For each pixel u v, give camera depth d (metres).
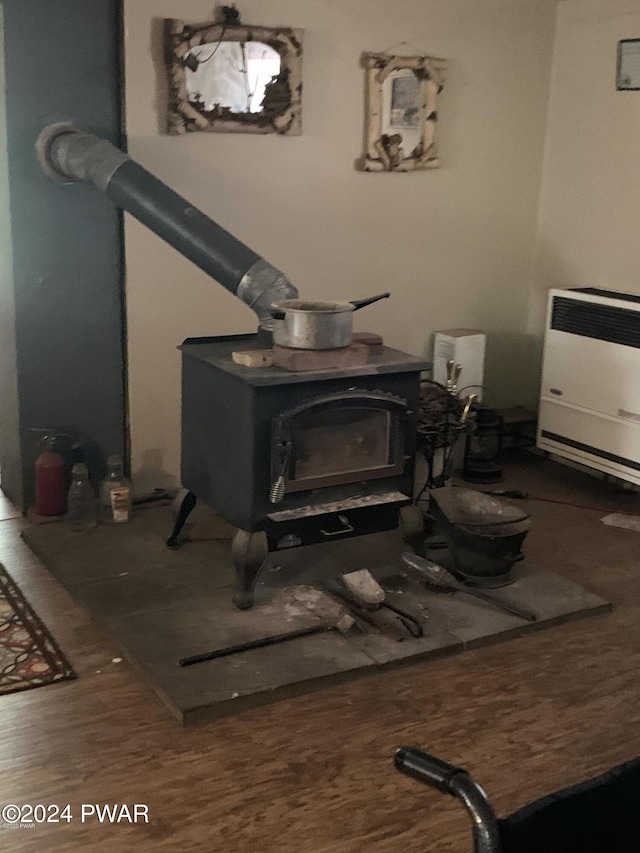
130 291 3.53
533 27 4.16
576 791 1.12
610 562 3.30
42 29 3.20
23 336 3.42
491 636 2.72
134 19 3.30
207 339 3.10
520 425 4.48
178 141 3.47
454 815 2.02
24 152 3.26
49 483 3.47
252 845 1.92
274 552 3.22
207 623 2.72
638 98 3.86
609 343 3.75
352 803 2.06
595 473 4.20
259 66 3.51
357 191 3.90
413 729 2.32
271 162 3.67
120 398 3.64
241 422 2.72
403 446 2.97
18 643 2.67
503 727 2.34
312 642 2.65
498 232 4.33
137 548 3.25
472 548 2.93
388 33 3.81
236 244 2.99
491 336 4.45
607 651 2.71
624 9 3.88
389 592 2.95
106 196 3.24
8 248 3.35
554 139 4.30
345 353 2.79
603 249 4.11
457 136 4.10
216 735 2.29
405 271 4.11
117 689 2.46
